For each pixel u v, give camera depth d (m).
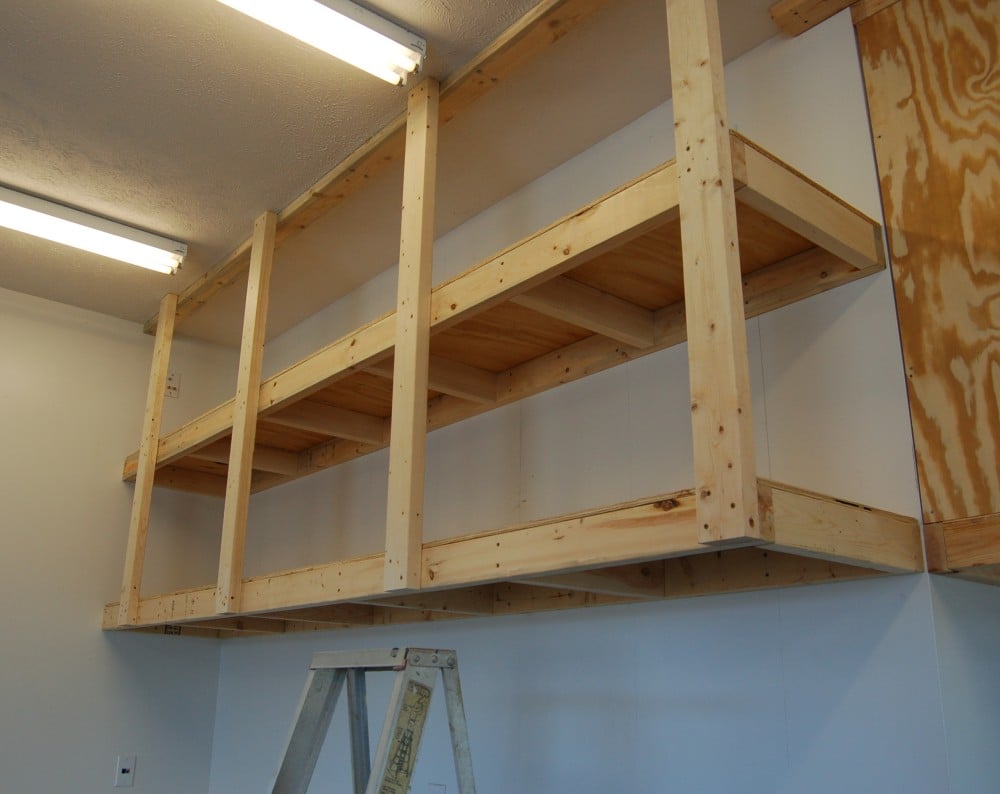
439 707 3.76
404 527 2.78
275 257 4.68
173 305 5.18
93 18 3.04
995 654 2.47
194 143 3.71
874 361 2.54
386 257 4.69
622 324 2.96
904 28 2.68
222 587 3.75
